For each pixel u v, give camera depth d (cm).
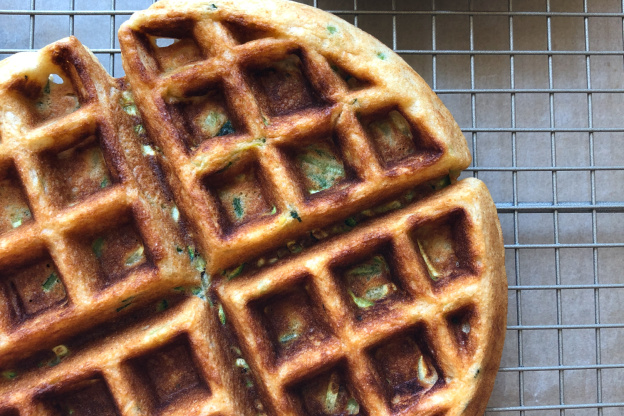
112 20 26
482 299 21
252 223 21
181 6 21
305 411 22
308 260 21
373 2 28
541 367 26
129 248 22
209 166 21
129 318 22
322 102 22
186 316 21
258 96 22
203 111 22
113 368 21
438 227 22
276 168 21
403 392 22
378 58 22
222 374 21
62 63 22
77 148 22
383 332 21
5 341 21
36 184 21
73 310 21
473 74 27
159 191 22
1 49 27
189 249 22
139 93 21
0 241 21
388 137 22
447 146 22
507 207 27
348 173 22
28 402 21
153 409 21
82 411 22
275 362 21
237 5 22
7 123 21
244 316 21
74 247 21
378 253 22
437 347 21
